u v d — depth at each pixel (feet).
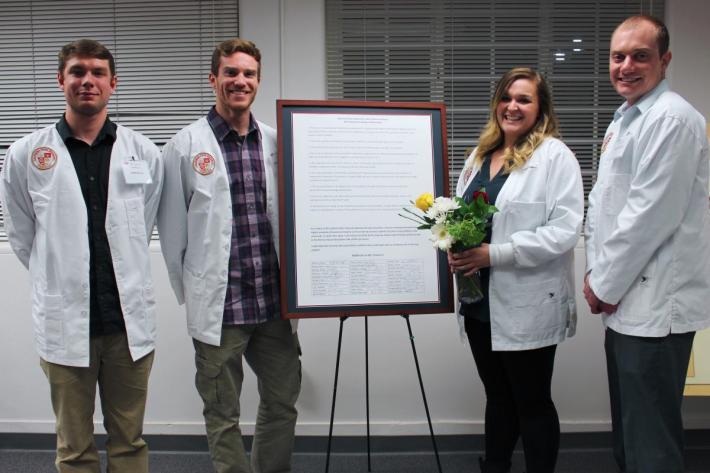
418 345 8.94
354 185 6.69
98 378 6.23
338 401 8.98
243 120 6.50
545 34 8.94
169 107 9.04
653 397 5.62
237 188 6.43
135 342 5.98
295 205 6.57
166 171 6.44
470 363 8.95
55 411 5.97
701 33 8.66
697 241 5.58
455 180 9.16
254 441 7.24
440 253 6.77
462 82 9.05
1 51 9.08
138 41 8.98
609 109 8.98
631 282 5.59
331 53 9.01
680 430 5.71
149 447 9.03
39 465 8.54
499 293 6.32
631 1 8.87
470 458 8.80
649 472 5.64
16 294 8.86
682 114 5.40
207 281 6.29
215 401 6.48
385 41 9.00
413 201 6.77
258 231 6.55
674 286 5.52
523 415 6.54
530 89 6.43
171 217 6.44
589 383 8.92
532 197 6.27
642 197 5.44
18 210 5.89
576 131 9.04
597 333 8.86
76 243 5.70
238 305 6.41
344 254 6.62
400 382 8.98
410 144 6.86
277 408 7.02
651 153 5.40
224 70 6.19
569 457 8.71
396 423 8.98
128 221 5.95
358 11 8.95
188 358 8.93
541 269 6.29
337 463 8.69
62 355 5.70
